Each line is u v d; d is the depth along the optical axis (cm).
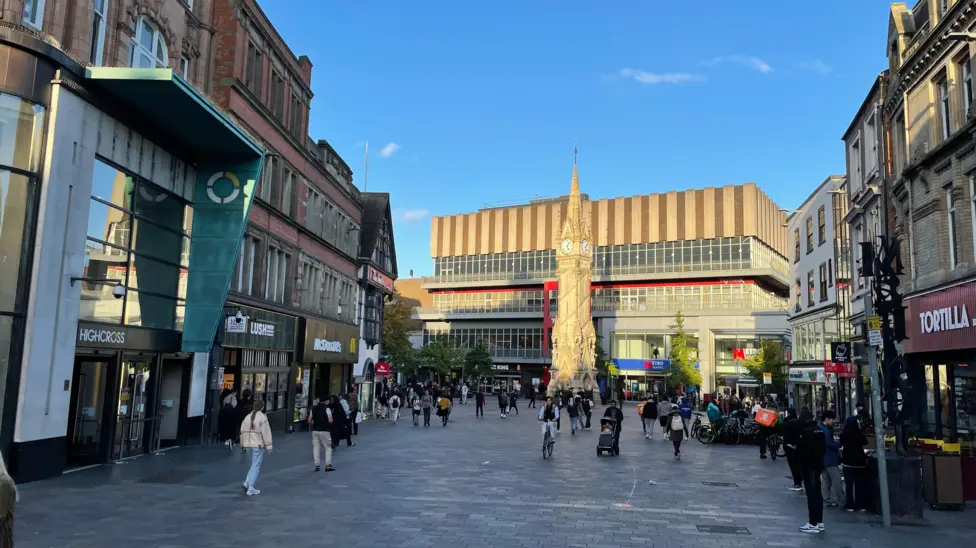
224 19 2302
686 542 939
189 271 1956
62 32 1450
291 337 2867
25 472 1289
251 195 1994
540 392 8019
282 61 2817
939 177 1828
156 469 1529
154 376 1834
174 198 1898
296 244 2969
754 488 1444
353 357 3719
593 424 3662
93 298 1528
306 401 3139
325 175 3391
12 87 1291
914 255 1989
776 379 5816
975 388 1669
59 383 1386
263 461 1741
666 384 7056
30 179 1320
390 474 1541
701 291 8081
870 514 1160
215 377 2178
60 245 1384
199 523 989
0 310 1263
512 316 9188
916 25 2105
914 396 1964
